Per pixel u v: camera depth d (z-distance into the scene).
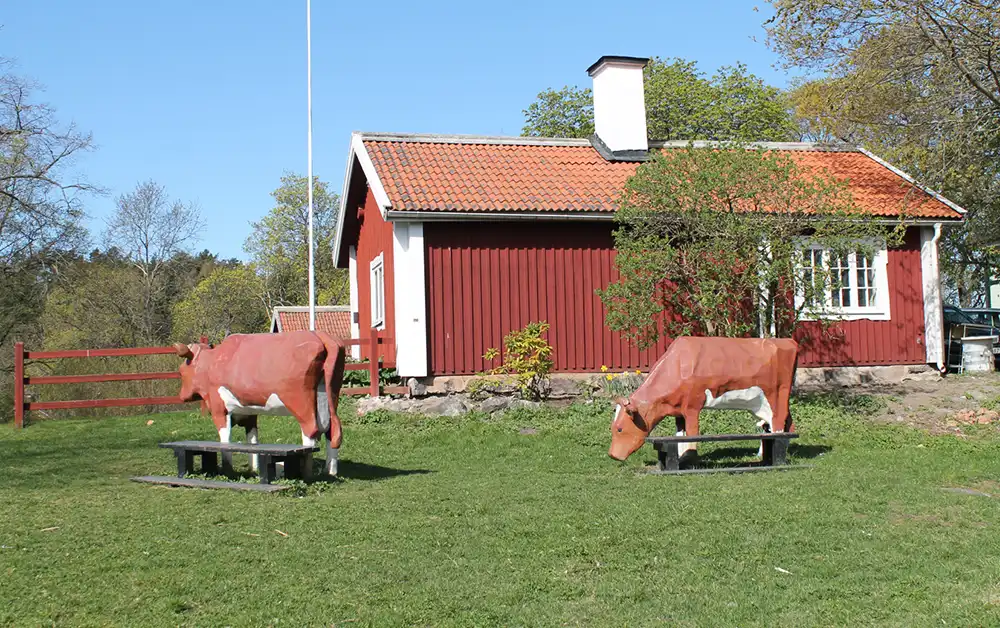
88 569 6.98
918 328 19.45
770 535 7.97
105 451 13.09
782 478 10.71
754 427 14.80
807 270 16.08
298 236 57.75
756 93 43.38
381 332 19.36
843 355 19.02
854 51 18.89
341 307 36.44
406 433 14.37
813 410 16.11
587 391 17.14
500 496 9.57
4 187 32.44
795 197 15.66
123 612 6.12
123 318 46.72
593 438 13.84
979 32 18.09
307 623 5.93
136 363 20.91
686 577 6.85
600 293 15.84
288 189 57.16
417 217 16.64
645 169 15.70
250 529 8.11
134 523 8.34
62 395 19.38
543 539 7.80
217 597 6.40
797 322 16.67
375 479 10.71
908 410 16.44
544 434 14.34
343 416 15.73
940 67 18.98
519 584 6.66
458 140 19.80
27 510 8.98
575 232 17.94
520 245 17.64
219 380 10.61
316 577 6.80
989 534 8.09
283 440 13.73
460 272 17.31
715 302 15.11
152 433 14.77
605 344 17.97
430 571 6.94
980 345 20.20
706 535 7.95
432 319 17.11
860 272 19.41
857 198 19.36
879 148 26.36
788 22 18.78
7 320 34.25
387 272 18.67
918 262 19.59
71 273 35.22
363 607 6.21
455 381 17.12
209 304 52.44
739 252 15.25
